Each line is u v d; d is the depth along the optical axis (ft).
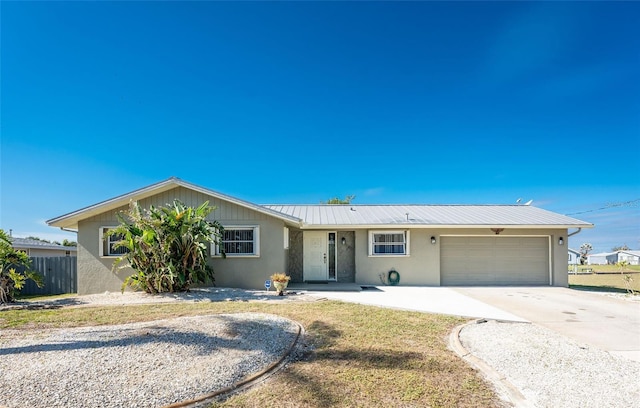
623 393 12.59
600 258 169.07
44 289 45.44
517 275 47.09
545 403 11.82
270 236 39.27
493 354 16.66
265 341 17.29
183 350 15.14
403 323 22.49
